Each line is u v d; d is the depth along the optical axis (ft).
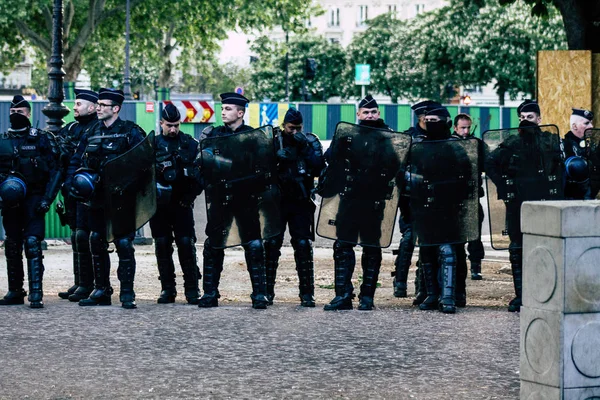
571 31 48.44
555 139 33.01
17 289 35.29
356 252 57.26
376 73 321.52
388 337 28.37
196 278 35.63
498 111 132.67
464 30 232.73
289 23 192.65
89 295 36.37
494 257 54.54
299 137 33.30
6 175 34.04
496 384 22.98
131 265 34.01
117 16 194.29
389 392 22.26
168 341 27.78
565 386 18.99
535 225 19.35
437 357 25.80
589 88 48.19
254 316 31.91
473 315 32.42
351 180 32.89
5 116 112.88
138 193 33.71
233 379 23.48
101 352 26.37
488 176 33.12
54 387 22.77
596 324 19.06
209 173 33.24
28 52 205.87
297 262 34.47
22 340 27.94
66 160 34.94
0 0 175.63
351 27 433.89
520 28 226.79
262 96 337.52
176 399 21.71
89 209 34.71
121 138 34.22
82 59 203.62
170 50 204.64
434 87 282.56
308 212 34.45
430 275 34.01
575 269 18.90
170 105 34.24
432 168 33.12
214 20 188.85
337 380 23.36
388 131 32.65
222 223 33.55
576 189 33.91
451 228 33.19
